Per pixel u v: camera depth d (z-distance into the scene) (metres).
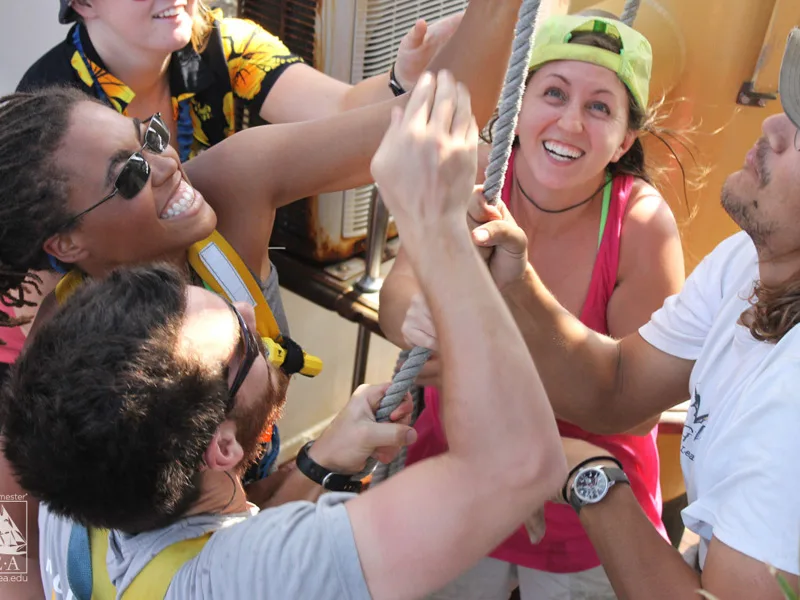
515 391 0.87
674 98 1.82
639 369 1.44
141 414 0.88
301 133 1.44
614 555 1.18
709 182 1.90
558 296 1.68
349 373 2.90
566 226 1.67
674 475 2.17
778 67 1.76
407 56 1.79
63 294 1.36
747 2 1.70
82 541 1.03
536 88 1.55
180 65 1.87
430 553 0.88
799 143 1.05
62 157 1.21
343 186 1.49
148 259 1.33
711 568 1.03
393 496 0.91
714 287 1.33
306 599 0.88
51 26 2.09
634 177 1.69
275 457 1.50
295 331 2.62
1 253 1.27
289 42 2.09
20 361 0.95
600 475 1.22
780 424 0.98
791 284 1.07
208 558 0.92
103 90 1.76
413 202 0.88
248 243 1.47
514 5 1.34
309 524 0.92
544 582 1.68
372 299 2.13
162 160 1.28
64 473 0.89
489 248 1.32
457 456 0.89
